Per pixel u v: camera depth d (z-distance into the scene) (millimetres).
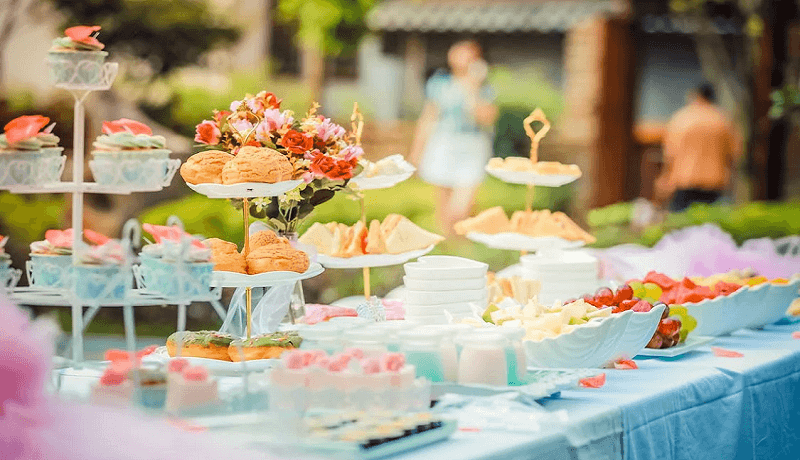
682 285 3309
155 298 2131
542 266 3275
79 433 1748
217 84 11258
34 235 8648
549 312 2672
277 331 2674
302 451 1750
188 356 2490
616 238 7375
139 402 1963
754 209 7703
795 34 11109
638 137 12672
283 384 1916
